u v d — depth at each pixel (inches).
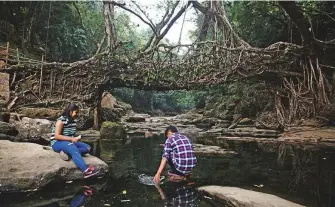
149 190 166.9
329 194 161.3
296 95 494.9
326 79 472.4
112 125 433.1
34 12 652.7
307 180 192.9
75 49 821.2
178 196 157.1
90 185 175.0
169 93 1349.7
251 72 499.5
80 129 489.4
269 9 542.0
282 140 403.2
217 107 749.3
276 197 148.4
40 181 167.9
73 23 830.5
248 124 595.2
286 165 240.4
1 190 159.8
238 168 228.2
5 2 631.8
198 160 261.7
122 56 495.2
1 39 604.4
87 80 501.0
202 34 597.0
